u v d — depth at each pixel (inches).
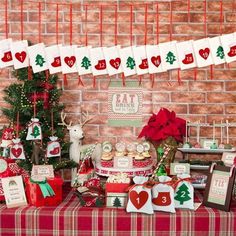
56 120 103.7
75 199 93.6
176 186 84.9
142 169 94.6
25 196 87.2
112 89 112.0
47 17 111.3
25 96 97.4
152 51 104.2
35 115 97.8
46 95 98.6
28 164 98.5
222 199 84.0
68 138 110.9
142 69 104.8
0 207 85.0
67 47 103.6
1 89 111.6
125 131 112.4
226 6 110.3
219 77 111.2
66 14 111.3
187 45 102.9
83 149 101.7
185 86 111.5
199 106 111.6
